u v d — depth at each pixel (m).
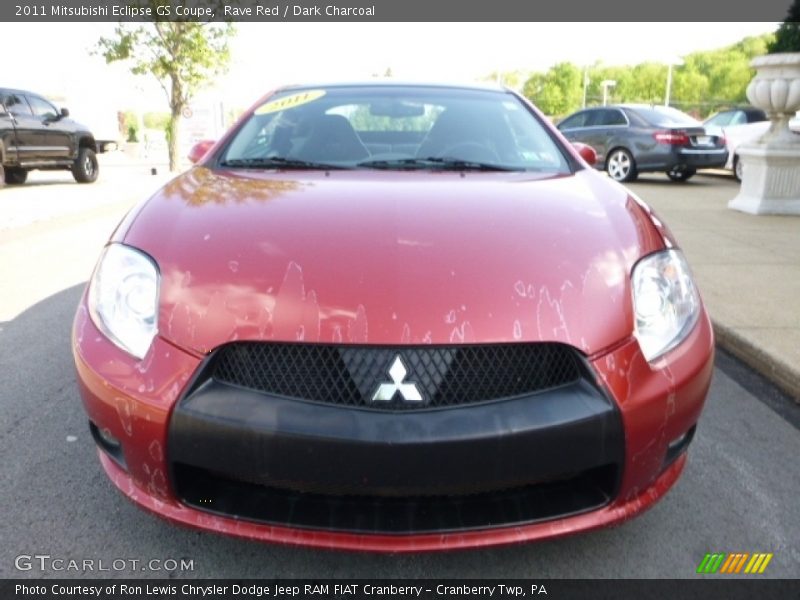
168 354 1.70
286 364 1.64
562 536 1.71
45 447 2.53
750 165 7.83
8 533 2.04
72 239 6.72
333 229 1.93
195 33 14.59
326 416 1.59
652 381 1.73
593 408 1.65
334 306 1.67
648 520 2.17
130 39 14.46
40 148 11.76
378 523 1.66
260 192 2.25
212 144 3.22
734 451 2.61
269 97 3.26
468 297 1.69
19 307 4.28
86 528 2.07
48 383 3.10
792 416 2.91
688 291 1.98
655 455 1.76
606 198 2.29
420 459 1.57
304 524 1.67
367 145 2.79
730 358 3.56
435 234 1.91
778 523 2.16
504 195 2.24
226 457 1.63
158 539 2.03
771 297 4.26
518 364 1.66
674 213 7.78
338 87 3.26
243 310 1.69
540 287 1.73
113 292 1.86
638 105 12.34
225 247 1.86
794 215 7.62
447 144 2.80
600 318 1.72
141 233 2.01
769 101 7.36
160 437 1.68
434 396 1.61
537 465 1.62
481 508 1.69
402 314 1.65
